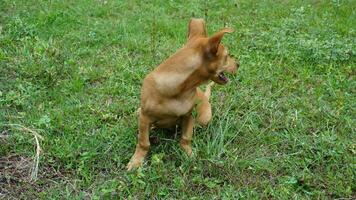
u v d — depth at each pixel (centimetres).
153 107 198
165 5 344
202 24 204
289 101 247
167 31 306
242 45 292
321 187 200
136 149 208
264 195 195
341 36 307
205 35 204
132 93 247
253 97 248
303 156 214
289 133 226
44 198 191
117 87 250
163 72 196
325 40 295
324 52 281
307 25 317
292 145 219
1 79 250
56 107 236
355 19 330
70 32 296
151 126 211
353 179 202
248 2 353
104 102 242
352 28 318
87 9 327
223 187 197
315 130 229
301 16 326
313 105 246
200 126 221
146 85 199
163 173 200
